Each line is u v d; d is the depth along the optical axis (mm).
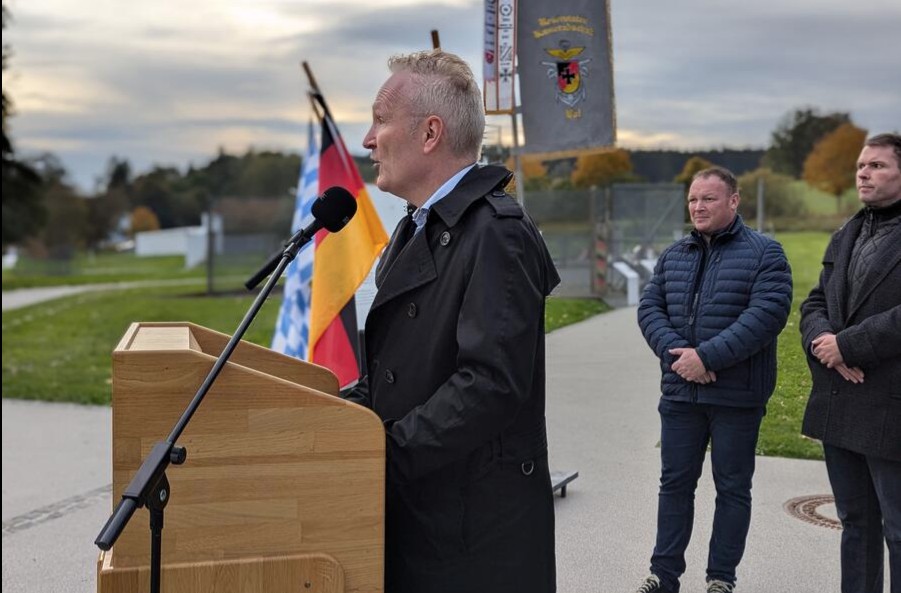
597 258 6586
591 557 3709
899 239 2834
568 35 4043
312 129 5473
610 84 4043
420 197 2057
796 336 4277
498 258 1880
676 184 6645
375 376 2047
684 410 3248
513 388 1852
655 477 4320
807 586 3441
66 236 45688
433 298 1960
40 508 5055
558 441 4660
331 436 1839
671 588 3248
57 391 8633
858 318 2885
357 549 1857
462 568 1996
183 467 1801
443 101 2004
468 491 1993
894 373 2809
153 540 1697
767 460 4594
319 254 4617
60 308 17922
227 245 30016
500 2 4012
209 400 1802
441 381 1956
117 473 1787
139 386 1781
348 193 2100
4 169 20859
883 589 3301
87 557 4281
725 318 3158
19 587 3920
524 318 1874
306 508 1841
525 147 4109
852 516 3012
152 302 18422
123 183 79812
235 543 1824
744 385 3141
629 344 4762
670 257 3395
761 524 3984
